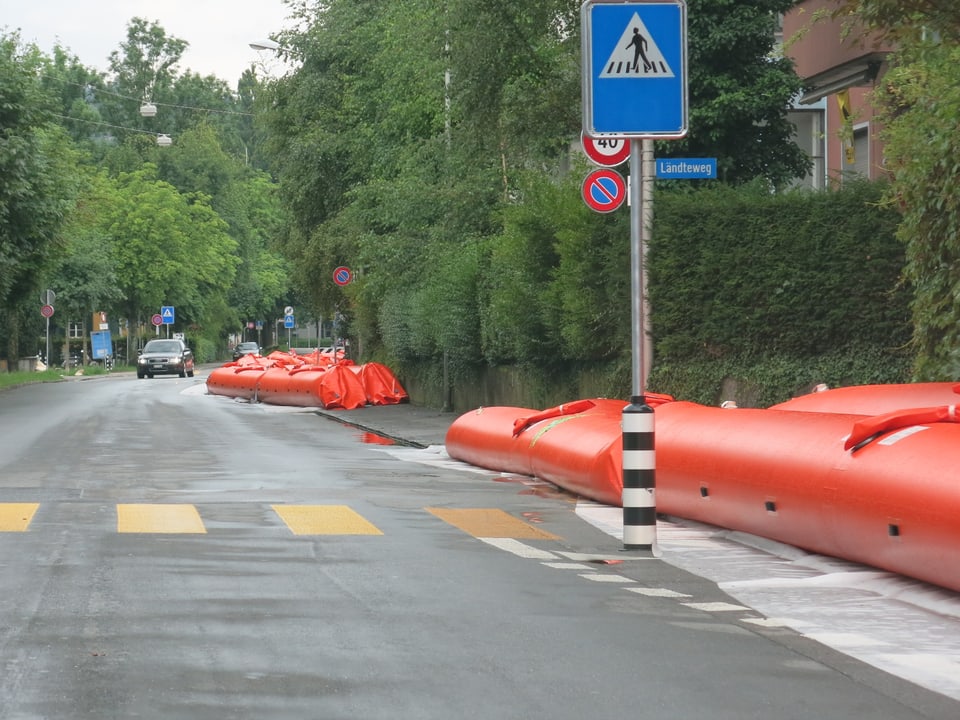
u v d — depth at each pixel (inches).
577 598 482.9
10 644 390.9
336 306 2733.8
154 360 3961.6
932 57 763.4
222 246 5595.5
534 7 1364.4
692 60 1379.2
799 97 1584.6
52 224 2628.0
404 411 1971.0
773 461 606.9
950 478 479.2
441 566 552.4
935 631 433.1
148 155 5915.4
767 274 1041.5
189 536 629.9
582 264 1253.7
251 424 1678.2
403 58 1851.6
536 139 1411.2
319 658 377.4
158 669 361.7
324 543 613.9
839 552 557.9
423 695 339.3
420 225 1860.2
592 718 320.5
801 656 390.9
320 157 2449.6
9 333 3912.4
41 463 1061.8
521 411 1052.5
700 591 505.4
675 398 1115.3
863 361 989.2
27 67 2544.3
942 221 757.3
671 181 1364.4
